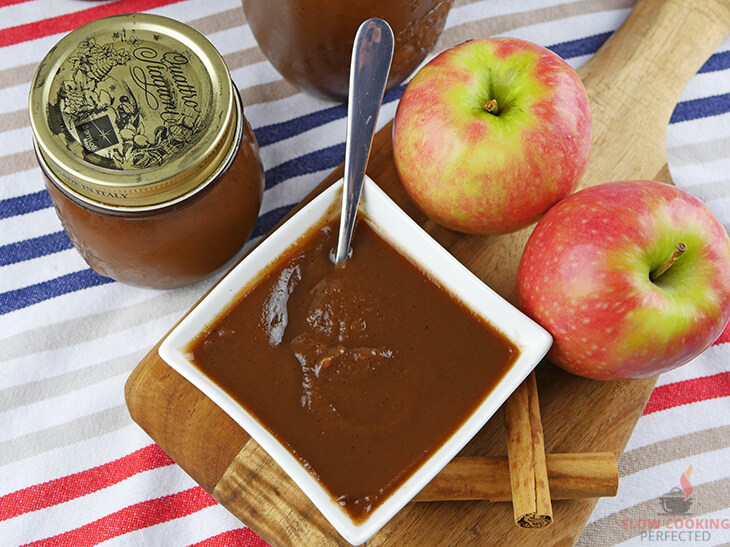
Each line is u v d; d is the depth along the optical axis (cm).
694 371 42
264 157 44
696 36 43
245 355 34
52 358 41
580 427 37
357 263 36
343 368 34
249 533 39
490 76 35
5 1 45
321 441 33
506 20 46
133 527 39
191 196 33
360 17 35
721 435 41
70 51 33
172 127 32
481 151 33
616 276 32
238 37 45
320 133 44
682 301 32
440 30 40
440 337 35
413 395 34
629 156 41
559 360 36
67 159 32
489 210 35
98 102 32
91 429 40
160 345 36
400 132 35
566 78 34
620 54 42
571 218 33
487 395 34
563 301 33
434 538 35
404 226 35
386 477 33
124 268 37
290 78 41
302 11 35
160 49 33
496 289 39
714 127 45
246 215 37
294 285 36
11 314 42
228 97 33
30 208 43
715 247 33
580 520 36
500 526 36
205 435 36
